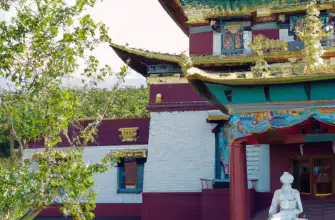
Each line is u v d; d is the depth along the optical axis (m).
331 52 32.88
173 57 36.69
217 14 36.94
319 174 31.84
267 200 32.59
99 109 26.39
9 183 21.53
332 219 27.92
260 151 33.50
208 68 36.66
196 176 36.09
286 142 28.47
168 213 35.97
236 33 37.28
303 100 24.19
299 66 25.00
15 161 22.77
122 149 38.56
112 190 38.72
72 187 21.72
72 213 22.14
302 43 36.16
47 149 22.20
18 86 23.03
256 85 24.31
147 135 38.88
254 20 37.03
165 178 36.47
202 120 36.66
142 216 36.31
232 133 25.12
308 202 30.69
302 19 36.28
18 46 22.55
